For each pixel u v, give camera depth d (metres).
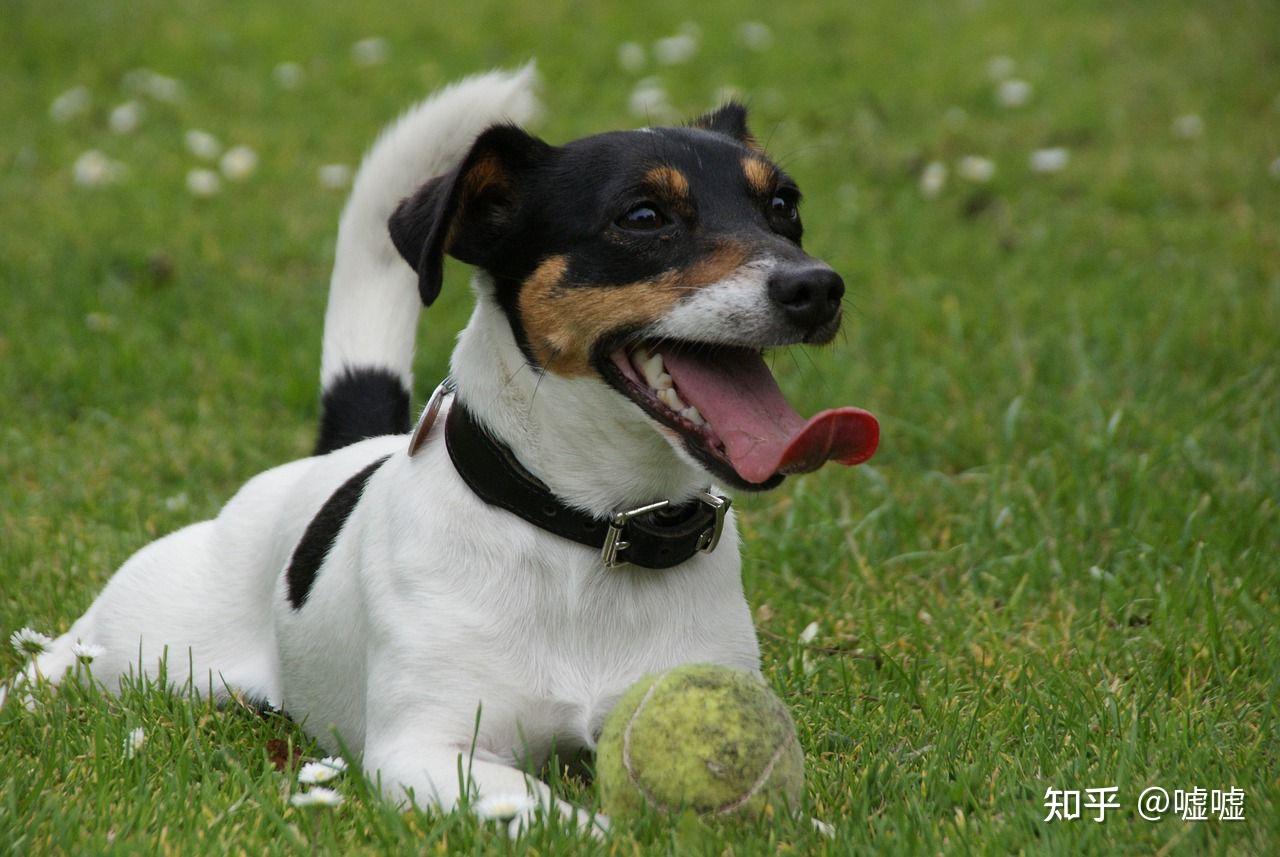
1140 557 9.11
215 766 6.70
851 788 6.28
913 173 18.05
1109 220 16.31
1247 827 5.81
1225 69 21.17
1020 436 11.16
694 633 6.52
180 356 13.01
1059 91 20.84
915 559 9.56
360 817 5.84
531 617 6.30
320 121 20.09
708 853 5.30
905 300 14.03
